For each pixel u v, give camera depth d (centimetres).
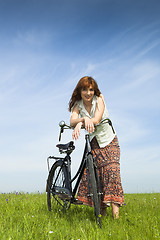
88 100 368
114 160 362
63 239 280
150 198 630
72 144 398
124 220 350
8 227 334
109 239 279
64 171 409
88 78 366
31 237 288
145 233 292
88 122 338
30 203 512
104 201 353
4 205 496
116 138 380
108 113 382
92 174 333
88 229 313
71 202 387
